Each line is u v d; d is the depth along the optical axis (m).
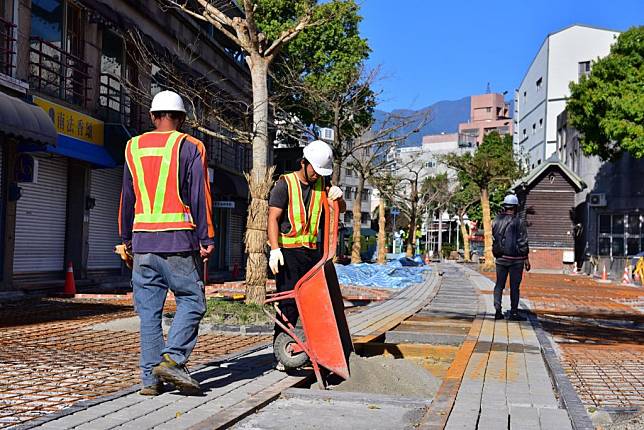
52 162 16.20
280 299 5.41
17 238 14.83
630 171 35.28
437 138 103.69
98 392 4.65
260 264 8.96
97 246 18.50
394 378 5.39
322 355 5.26
